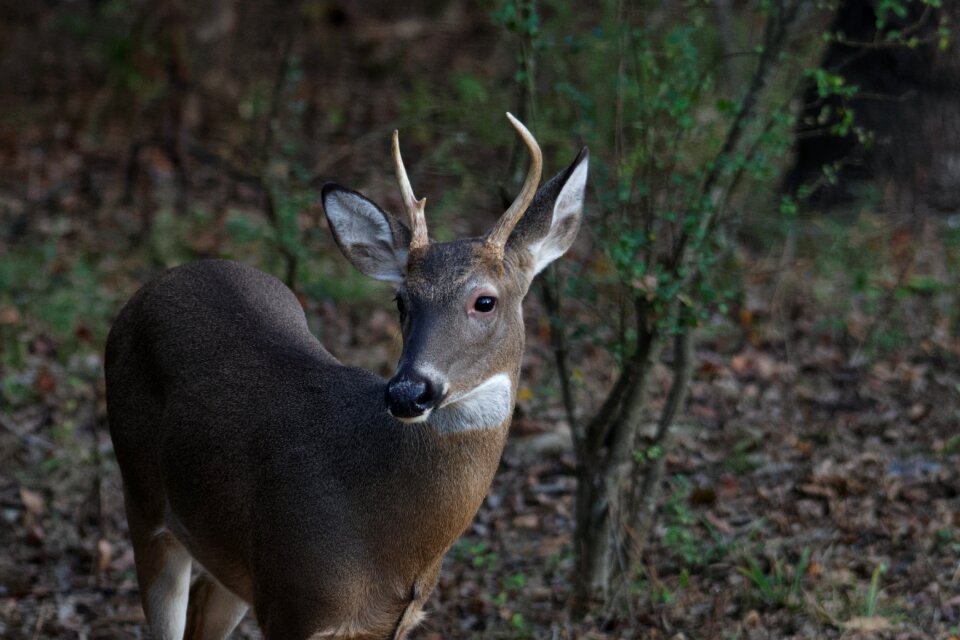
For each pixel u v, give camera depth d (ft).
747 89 36.29
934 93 60.18
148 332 30.76
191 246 59.98
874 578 32.83
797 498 38.99
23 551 39.34
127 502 31.73
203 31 87.10
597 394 46.55
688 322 31.24
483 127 69.05
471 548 37.01
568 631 33.09
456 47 93.50
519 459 43.11
